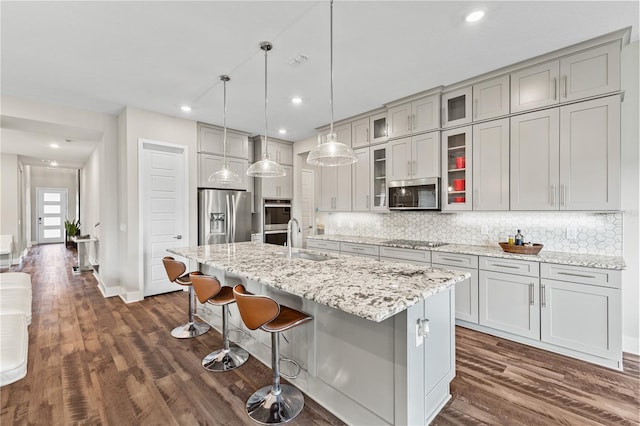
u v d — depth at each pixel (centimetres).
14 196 689
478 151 316
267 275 191
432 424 175
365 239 430
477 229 348
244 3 203
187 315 361
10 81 321
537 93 279
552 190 271
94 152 619
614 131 241
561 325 251
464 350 264
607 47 244
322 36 241
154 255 437
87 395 206
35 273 598
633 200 255
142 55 271
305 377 209
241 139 527
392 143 386
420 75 310
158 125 430
